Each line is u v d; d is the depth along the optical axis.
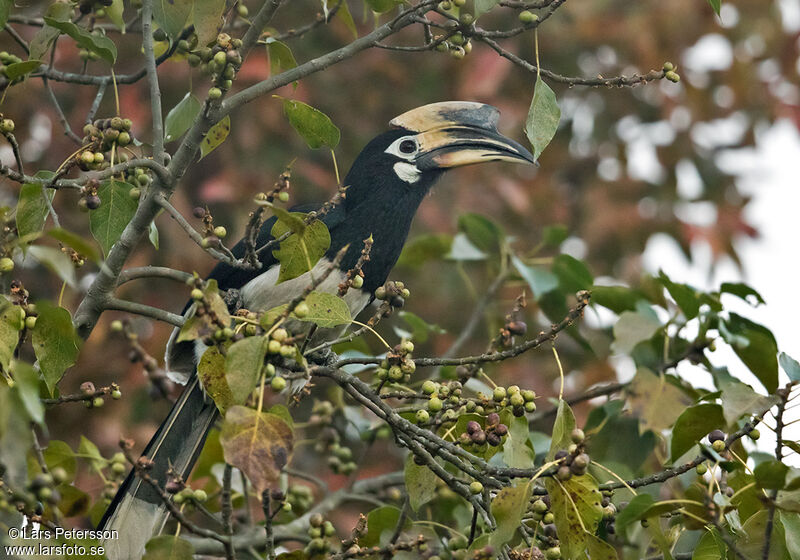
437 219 14.16
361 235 9.16
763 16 15.31
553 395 12.73
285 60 7.88
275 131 13.99
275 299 8.95
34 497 5.16
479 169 14.73
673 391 7.73
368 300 9.44
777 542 6.08
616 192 15.12
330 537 6.70
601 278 14.95
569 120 15.50
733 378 8.24
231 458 5.20
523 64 6.89
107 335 12.52
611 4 15.25
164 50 8.37
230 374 5.35
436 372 9.67
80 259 6.73
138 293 12.98
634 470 8.29
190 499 6.57
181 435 7.88
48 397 6.66
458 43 7.25
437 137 9.38
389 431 9.09
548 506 6.22
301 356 5.52
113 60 6.88
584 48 15.34
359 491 9.18
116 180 6.88
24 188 6.47
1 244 6.34
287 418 5.54
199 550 8.31
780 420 6.00
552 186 15.25
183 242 13.20
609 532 7.23
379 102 14.65
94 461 7.71
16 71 6.70
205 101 6.78
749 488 6.10
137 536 6.98
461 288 13.85
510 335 7.54
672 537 6.58
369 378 9.83
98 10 7.82
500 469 6.07
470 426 6.28
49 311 6.02
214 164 13.93
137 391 12.38
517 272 10.26
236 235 13.27
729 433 6.37
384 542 7.31
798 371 6.21
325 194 13.97
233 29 8.29
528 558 5.96
